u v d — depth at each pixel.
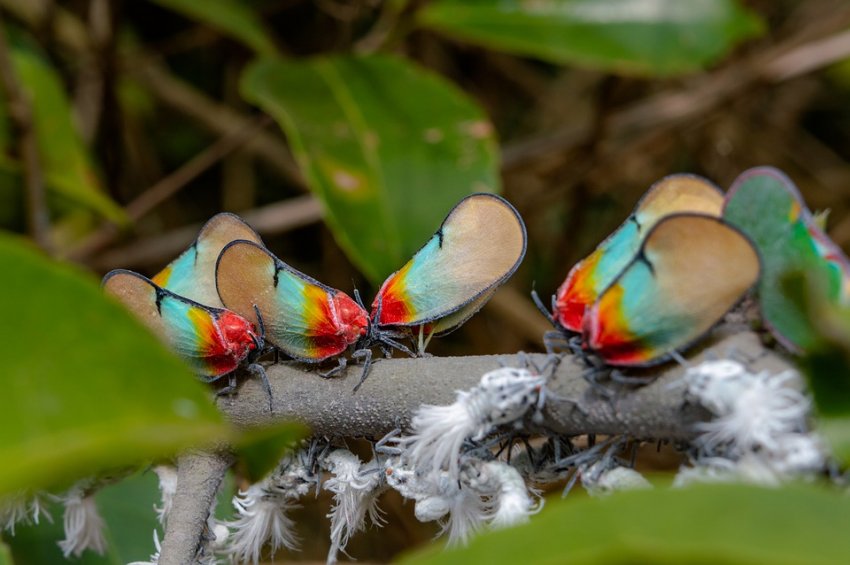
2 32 0.53
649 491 0.27
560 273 0.75
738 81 0.72
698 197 0.31
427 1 0.55
